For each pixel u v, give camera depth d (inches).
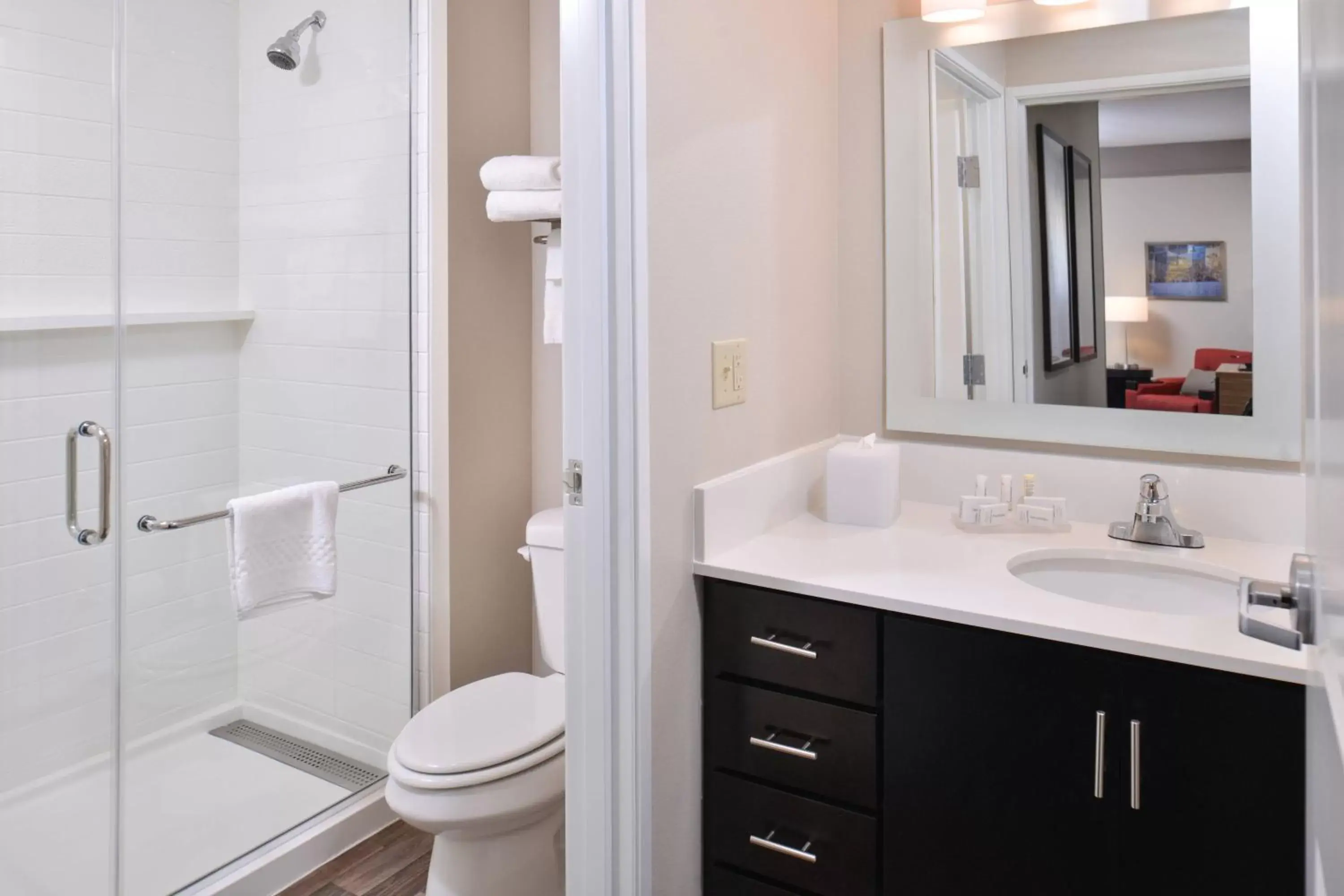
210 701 86.8
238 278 86.8
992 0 74.6
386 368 93.6
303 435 90.3
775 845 65.1
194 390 84.7
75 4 76.4
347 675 94.9
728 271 67.4
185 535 85.0
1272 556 64.4
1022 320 75.5
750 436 71.2
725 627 65.9
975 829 57.7
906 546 69.0
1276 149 65.7
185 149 83.2
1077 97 72.3
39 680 75.5
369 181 91.9
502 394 99.7
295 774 92.0
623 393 59.2
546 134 100.2
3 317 72.6
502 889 77.3
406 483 95.0
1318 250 20.4
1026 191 74.5
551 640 90.7
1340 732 14.6
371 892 84.5
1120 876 53.4
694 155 62.7
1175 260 69.7
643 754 61.2
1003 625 55.2
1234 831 49.9
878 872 61.6
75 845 77.4
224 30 85.4
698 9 62.4
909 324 80.2
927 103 77.9
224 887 80.5
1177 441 70.5
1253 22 65.9
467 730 78.1
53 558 76.2
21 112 73.4
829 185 81.1
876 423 83.0
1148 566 65.8
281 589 87.3
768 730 64.9
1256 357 67.4
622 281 58.6
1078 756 54.1
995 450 77.9
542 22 99.4
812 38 77.2
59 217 75.7
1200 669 50.1
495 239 97.6
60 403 76.2
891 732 60.0
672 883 65.0
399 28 90.4
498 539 100.7
